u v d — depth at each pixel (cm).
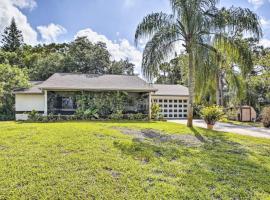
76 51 2989
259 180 451
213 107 1262
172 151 637
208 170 495
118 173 450
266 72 1945
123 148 633
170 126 1168
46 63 2750
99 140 709
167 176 448
